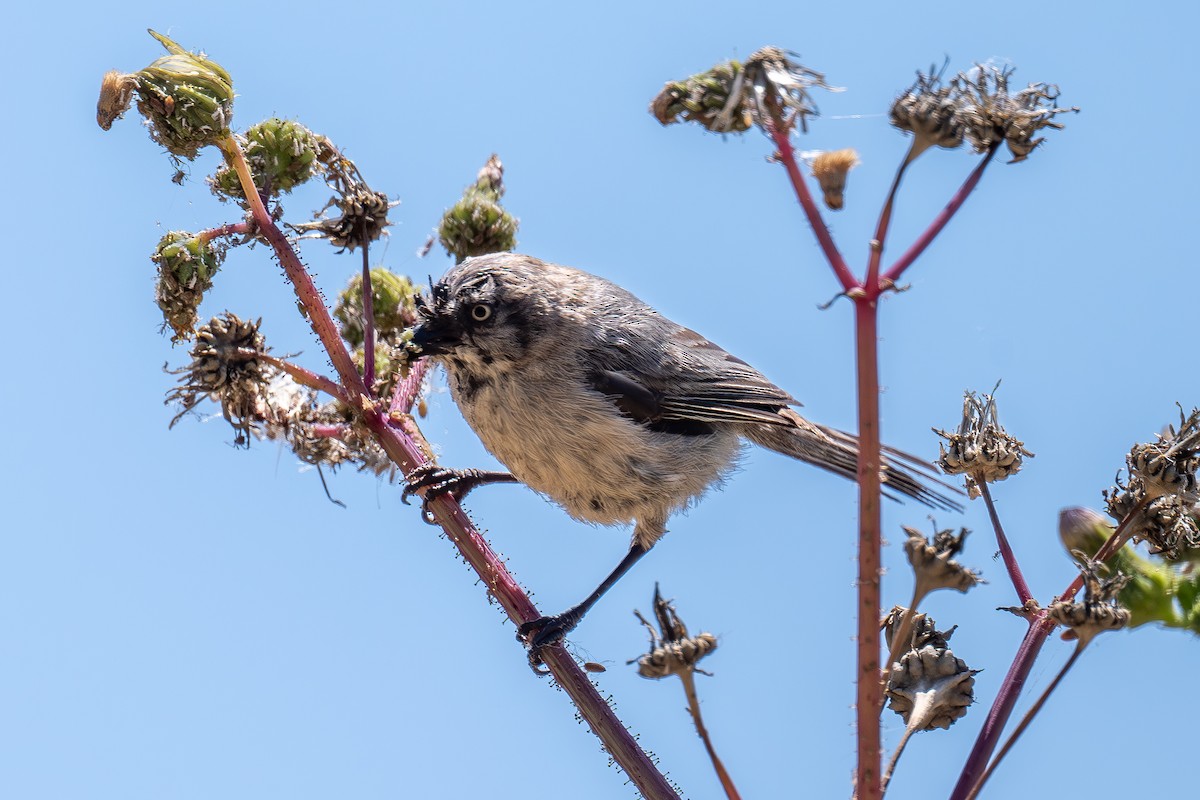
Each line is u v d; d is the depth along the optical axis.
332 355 8.69
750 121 5.82
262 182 8.73
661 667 6.01
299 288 8.59
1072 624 5.98
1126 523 6.69
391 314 10.17
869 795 5.80
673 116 5.93
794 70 5.67
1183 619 6.42
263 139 8.73
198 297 8.40
